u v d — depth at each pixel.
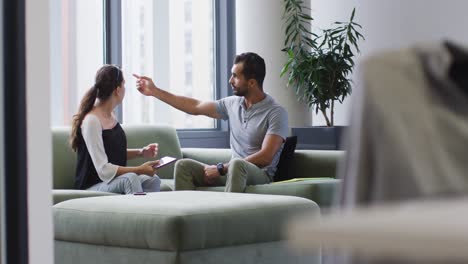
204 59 7.41
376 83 0.75
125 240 3.62
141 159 5.94
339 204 0.81
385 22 7.02
